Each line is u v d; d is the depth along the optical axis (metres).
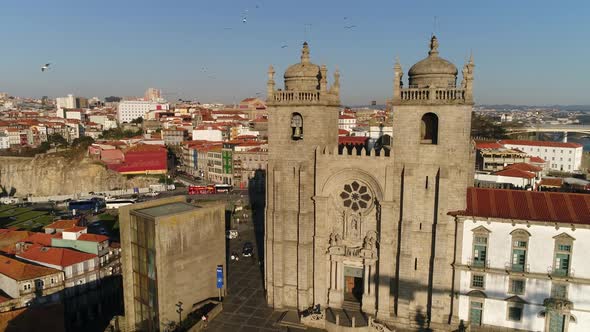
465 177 63.75
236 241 117.56
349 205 70.69
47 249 91.94
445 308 66.94
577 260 59.66
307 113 70.06
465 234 64.25
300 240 72.25
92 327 87.19
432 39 66.19
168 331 70.44
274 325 69.81
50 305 72.69
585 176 183.62
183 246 72.56
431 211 65.69
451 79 65.25
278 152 72.75
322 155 69.88
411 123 65.12
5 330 67.69
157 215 70.88
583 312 60.03
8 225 154.75
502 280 63.31
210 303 76.38
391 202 66.94
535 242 61.31
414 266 67.56
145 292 73.06
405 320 67.94
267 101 71.69
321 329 68.25
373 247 69.56
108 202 177.50
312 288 74.38
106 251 96.81
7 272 83.62
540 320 62.25
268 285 76.25
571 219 60.44
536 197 64.81
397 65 64.94
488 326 64.94
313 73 71.25
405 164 65.94
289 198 73.25
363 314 70.62
